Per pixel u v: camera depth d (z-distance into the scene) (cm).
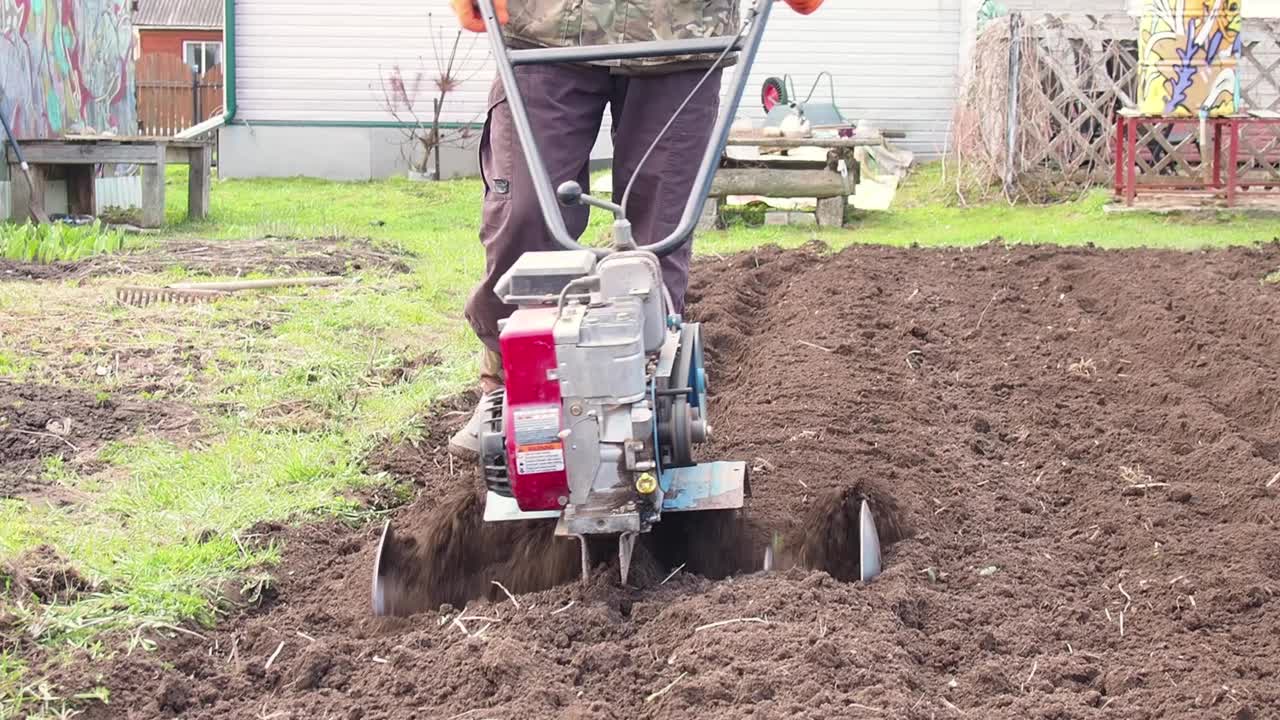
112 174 1742
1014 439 653
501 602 438
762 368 775
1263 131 1759
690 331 459
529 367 389
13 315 899
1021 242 1244
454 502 490
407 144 2306
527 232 509
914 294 971
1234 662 401
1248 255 1122
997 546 507
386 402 722
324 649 407
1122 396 727
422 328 928
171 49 4516
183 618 442
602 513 400
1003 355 817
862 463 581
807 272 1068
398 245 1355
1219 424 639
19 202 1478
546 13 509
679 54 475
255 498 557
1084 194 1631
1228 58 1485
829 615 406
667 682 378
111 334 855
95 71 1750
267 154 2306
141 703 387
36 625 418
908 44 2220
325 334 879
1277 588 450
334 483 585
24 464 602
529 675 380
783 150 1641
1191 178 1591
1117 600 456
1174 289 958
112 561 482
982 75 1675
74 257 1199
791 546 486
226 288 1019
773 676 366
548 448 389
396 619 439
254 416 684
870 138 1458
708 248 1294
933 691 380
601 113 525
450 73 2280
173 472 589
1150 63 1502
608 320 390
